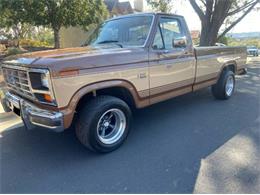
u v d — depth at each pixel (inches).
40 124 116.7
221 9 508.4
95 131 125.4
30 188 107.5
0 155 135.7
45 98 113.3
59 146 145.2
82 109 124.8
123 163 124.8
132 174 115.5
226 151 135.7
